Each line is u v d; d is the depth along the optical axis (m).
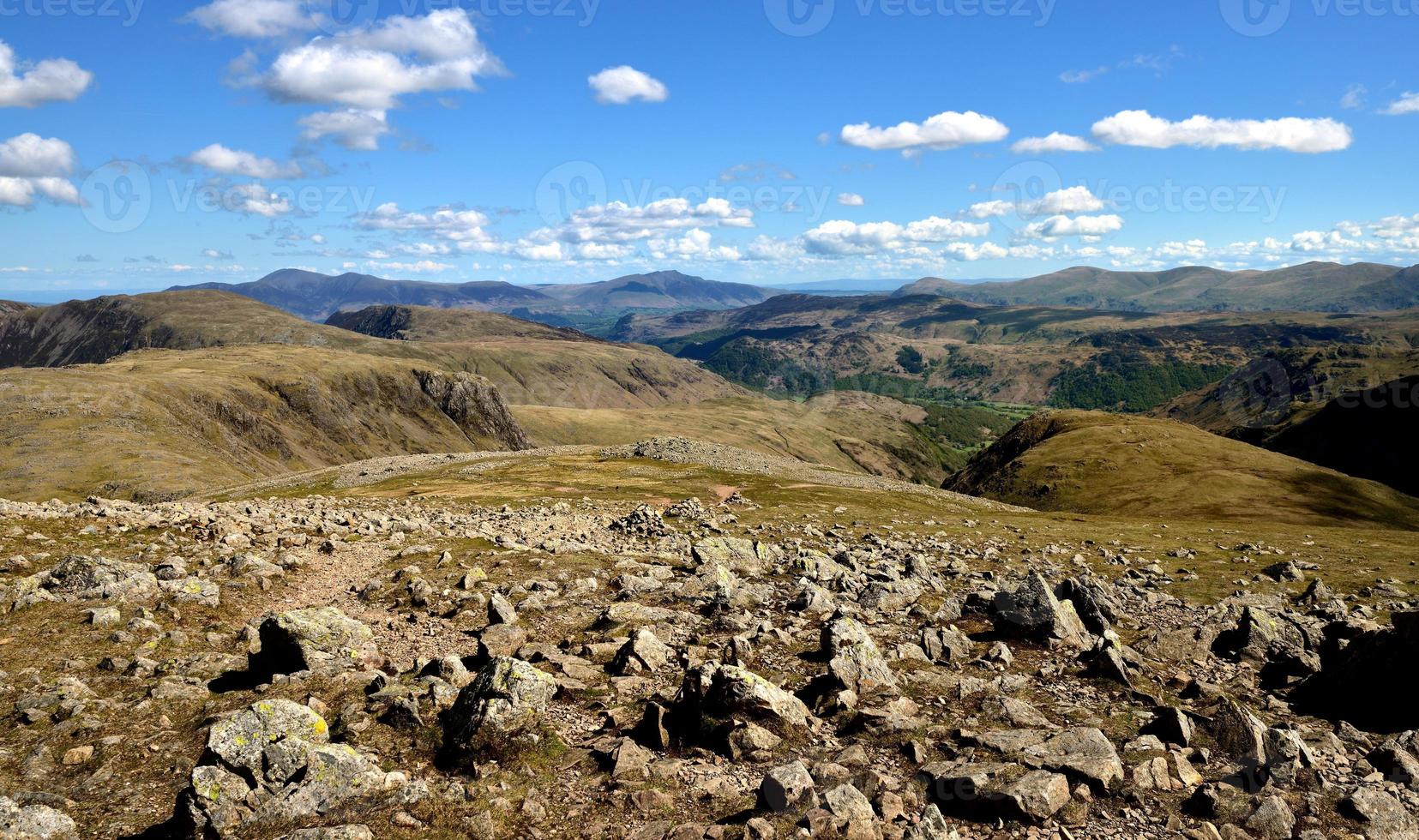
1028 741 15.06
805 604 26.92
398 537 38.09
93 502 40.41
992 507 105.50
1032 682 19.59
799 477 115.62
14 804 12.35
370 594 27.61
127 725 16.22
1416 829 12.62
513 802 13.34
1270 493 140.75
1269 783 13.98
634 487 92.69
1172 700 18.59
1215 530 68.94
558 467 115.50
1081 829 12.52
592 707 17.53
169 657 20.20
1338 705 18.33
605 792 13.70
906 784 13.72
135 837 12.40
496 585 28.86
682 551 39.28
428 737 15.62
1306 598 35.16
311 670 18.75
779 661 20.98
